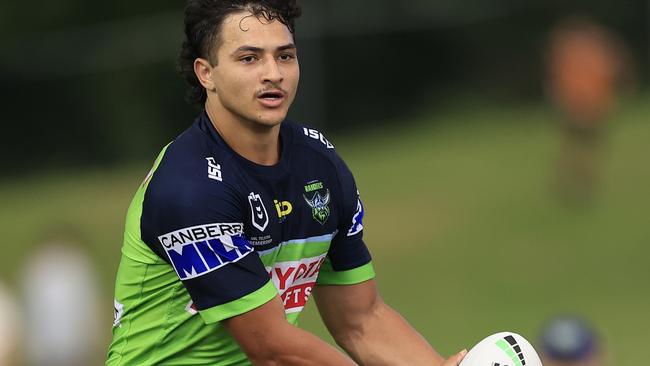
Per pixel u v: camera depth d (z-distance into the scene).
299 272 15.66
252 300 14.77
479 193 64.44
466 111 82.81
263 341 14.90
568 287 47.84
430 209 61.97
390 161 74.06
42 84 75.44
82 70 75.56
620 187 63.03
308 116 76.00
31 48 75.38
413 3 82.31
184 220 14.62
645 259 51.44
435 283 49.53
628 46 83.75
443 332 41.88
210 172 14.73
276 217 15.10
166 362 15.60
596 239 54.94
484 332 41.56
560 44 64.00
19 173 75.62
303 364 14.87
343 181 15.80
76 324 38.00
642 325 41.25
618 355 37.69
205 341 15.45
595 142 62.44
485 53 84.50
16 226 65.38
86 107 75.75
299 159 15.41
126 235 15.34
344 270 16.61
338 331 17.03
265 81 14.55
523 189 64.19
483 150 74.75
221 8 14.66
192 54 15.16
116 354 15.77
